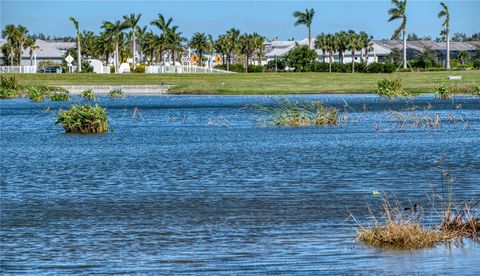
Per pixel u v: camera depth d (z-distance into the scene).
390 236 33.09
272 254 32.22
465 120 102.81
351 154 66.31
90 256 32.34
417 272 29.16
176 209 42.25
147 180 52.91
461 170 55.56
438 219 37.66
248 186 49.72
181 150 71.56
